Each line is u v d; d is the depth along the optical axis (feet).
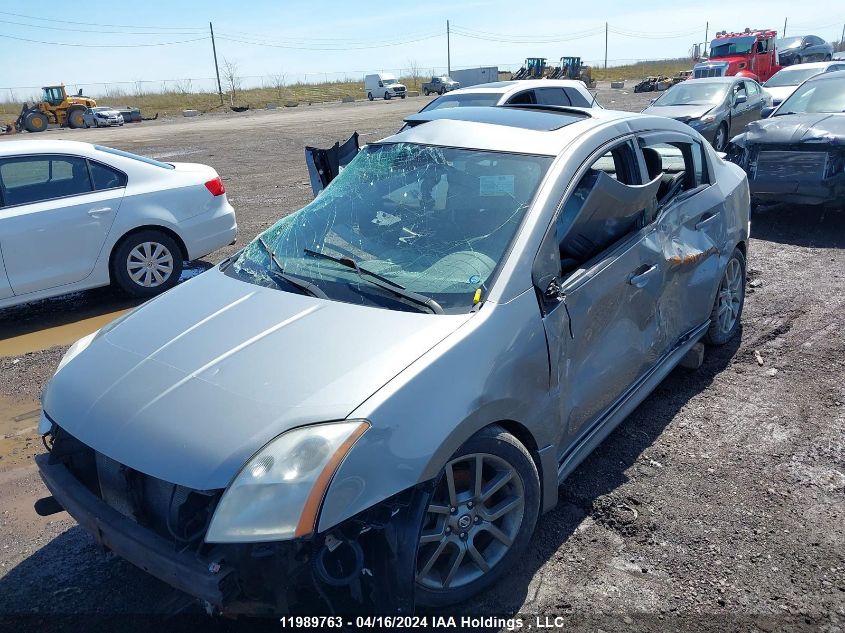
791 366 15.11
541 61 132.05
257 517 6.81
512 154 10.75
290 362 8.09
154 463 7.35
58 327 20.39
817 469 11.43
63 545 10.36
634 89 136.26
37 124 117.39
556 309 9.41
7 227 19.47
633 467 11.65
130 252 21.80
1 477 12.39
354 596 7.70
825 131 24.67
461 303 8.85
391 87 166.61
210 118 124.47
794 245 24.30
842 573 9.16
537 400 9.05
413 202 10.81
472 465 8.31
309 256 10.47
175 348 8.84
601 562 9.48
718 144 42.09
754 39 78.23
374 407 7.39
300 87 239.71
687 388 14.39
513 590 9.02
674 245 12.50
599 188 10.03
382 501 7.41
